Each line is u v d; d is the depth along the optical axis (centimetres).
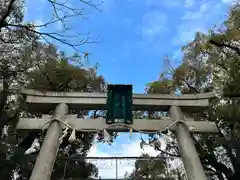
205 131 750
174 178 1156
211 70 1381
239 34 1166
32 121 732
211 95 817
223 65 1267
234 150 1448
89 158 936
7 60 1048
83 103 777
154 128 729
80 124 722
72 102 777
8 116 1164
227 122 1309
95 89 1430
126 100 766
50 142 653
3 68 1016
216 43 1220
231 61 1235
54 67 1193
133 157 937
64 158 937
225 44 1207
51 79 1182
